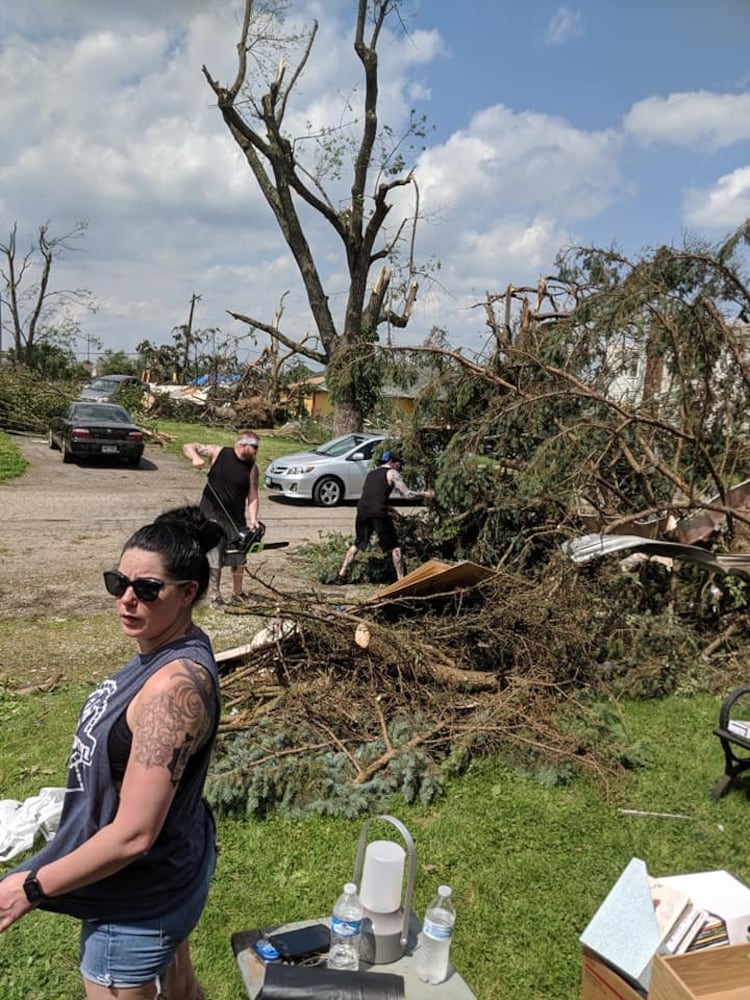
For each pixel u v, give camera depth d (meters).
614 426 7.16
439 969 2.37
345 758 4.59
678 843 4.01
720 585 6.95
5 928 1.77
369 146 18.64
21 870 1.90
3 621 7.28
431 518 9.32
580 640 5.74
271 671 5.41
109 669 6.20
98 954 1.93
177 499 14.97
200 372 47.56
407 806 4.29
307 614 5.32
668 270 7.21
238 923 3.29
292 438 28.00
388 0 18.22
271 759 4.40
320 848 3.85
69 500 14.20
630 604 6.96
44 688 5.68
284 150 18.58
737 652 6.66
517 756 4.78
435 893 3.55
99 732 1.87
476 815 4.21
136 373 61.91
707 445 7.45
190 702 1.85
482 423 7.95
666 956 2.23
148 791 1.77
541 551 7.73
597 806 4.35
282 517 13.91
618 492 7.47
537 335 8.30
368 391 9.60
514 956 3.16
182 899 1.98
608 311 7.42
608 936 2.53
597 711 5.35
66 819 1.94
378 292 19.38
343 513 14.67
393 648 5.21
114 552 10.27
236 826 4.03
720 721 4.55
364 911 2.46
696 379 7.30
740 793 4.53
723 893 2.66
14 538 10.84
